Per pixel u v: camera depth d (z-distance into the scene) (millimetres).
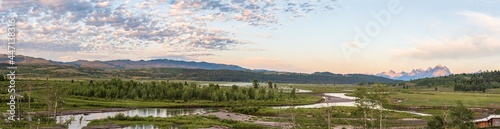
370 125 114125
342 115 140250
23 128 113812
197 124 132125
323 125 123938
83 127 123812
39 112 155000
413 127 119312
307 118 141000
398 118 140250
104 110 183250
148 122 135375
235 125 129375
